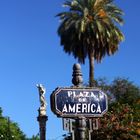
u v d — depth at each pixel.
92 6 59.41
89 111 12.82
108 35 58.88
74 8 59.59
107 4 60.47
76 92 12.86
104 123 34.06
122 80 45.97
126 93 45.00
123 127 33.94
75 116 12.77
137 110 36.56
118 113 35.44
